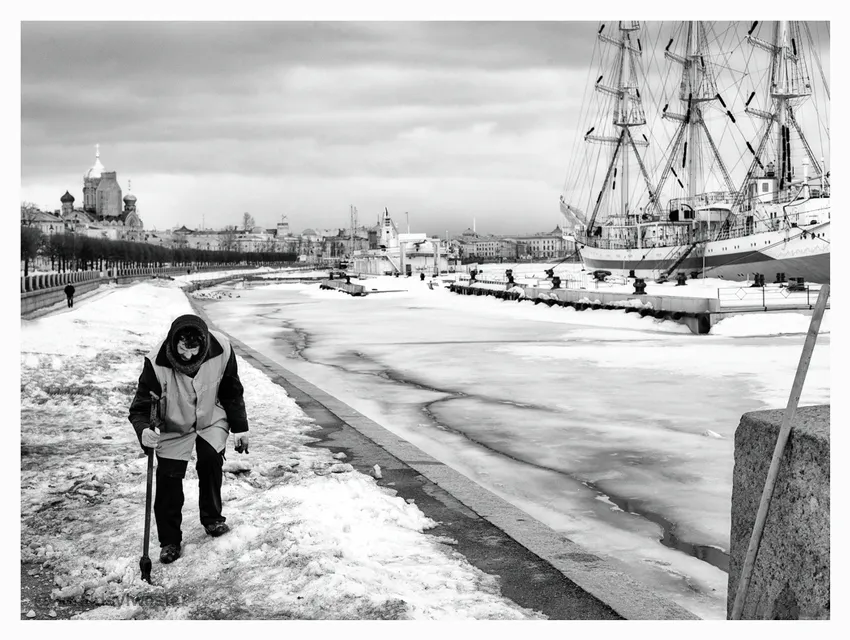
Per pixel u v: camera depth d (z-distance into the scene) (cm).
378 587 497
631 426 1367
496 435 1301
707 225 7612
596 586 526
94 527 649
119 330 2602
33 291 3506
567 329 3584
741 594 391
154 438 542
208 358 575
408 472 835
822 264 6169
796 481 376
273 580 511
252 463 849
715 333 3216
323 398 1364
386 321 4331
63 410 1203
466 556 584
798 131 6831
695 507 881
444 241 17025
